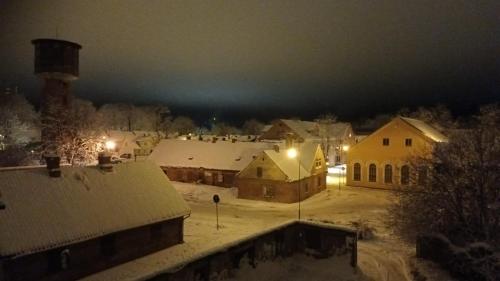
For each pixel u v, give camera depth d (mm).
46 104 46719
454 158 26531
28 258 18703
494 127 27453
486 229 23734
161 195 27016
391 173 52281
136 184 26531
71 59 46469
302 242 21422
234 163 52969
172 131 128625
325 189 53438
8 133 70125
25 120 84188
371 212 39500
